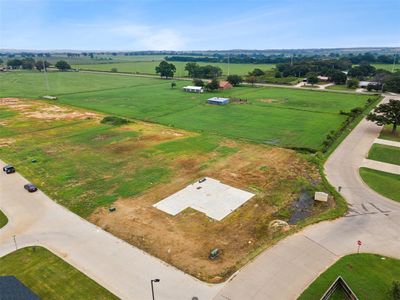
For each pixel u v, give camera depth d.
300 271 27.02
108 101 105.75
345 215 35.78
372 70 168.75
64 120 80.00
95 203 39.06
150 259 28.95
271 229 33.53
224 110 90.50
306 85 142.62
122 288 25.48
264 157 54.00
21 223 34.94
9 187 43.66
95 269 27.64
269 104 98.44
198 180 45.25
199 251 30.09
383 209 36.97
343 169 48.56
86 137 65.69
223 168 49.41
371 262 28.02
